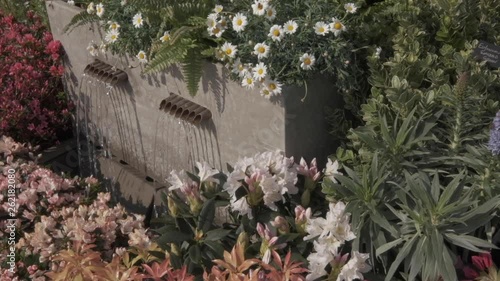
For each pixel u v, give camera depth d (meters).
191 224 3.29
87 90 5.35
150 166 4.91
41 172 4.35
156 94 4.55
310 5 3.78
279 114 3.62
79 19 4.84
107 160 5.25
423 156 3.33
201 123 4.20
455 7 3.68
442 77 3.52
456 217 2.83
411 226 2.90
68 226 3.71
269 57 3.66
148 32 4.36
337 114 3.82
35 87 5.48
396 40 3.66
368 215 3.06
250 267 3.04
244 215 3.21
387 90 3.42
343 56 3.63
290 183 3.25
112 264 3.04
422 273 2.75
